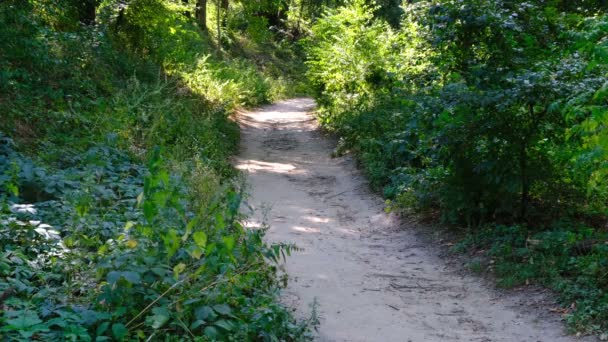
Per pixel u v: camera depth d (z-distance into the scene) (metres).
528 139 8.28
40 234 5.29
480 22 8.55
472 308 6.50
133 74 14.80
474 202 8.99
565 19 9.01
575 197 8.80
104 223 5.66
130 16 18.03
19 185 6.81
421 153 10.67
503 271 7.24
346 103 19.23
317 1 34.31
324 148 17.42
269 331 4.66
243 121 21.89
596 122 5.79
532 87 7.68
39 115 10.44
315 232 9.68
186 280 4.32
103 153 9.19
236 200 5.52
